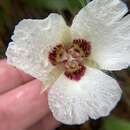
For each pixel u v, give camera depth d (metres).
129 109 0.13
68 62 0.09
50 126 0.11
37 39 0.09
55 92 0.09
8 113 0.10
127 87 0.12
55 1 0.12
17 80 0.10
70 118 0.09
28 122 0.10
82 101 0.09
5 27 0.13
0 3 0.13
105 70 0.10
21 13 0.13
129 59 0.09
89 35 0.09
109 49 0.09
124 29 0.09
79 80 0.09
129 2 0.13
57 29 0.09
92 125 0.13
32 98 0.10
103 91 0.09
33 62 0.09
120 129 0.11
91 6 0.09
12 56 0.09
